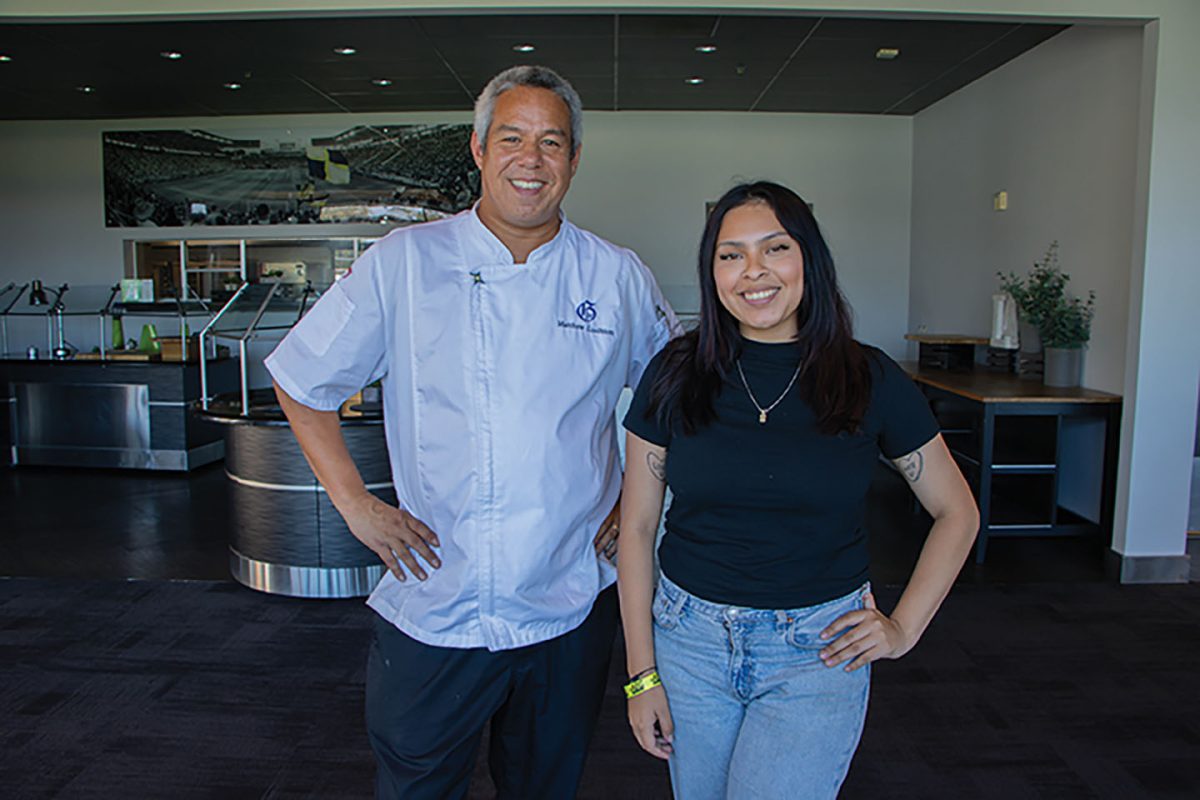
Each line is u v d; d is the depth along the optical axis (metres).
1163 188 4.17
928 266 7.64
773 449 1.37
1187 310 4.24
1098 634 3.62
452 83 6.87
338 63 6.26
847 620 1.37
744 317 1.40
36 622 3.77
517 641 1.59
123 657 3.40
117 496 6.14
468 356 1.56
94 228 8.39
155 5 4.11
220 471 7.00
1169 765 2.62
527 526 1.57
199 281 8.48
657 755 1.50
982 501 4.66
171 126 8.29
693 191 8.08
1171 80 4.11
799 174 8.06
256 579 4.15
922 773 2.58
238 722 2.89
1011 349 5.69
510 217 1.54
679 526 1.48
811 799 1.35
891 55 5.91
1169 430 4.30
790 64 6.20
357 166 8.27
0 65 6.30
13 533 5.20
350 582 4.05
